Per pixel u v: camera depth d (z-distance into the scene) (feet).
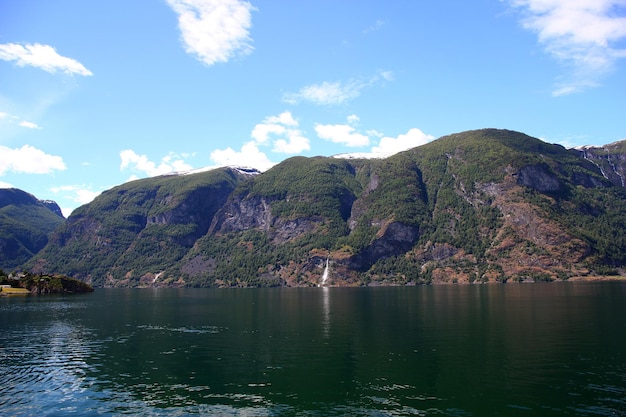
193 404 145.07
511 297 487.20
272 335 263.49
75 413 139.54
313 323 313.94
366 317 341.21
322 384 161.68
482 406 137.18
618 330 249.96
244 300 577.84
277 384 163.12
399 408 137.49
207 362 197.57
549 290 588.91
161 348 230.07
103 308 464.24
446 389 152.87
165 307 475.72
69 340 257.75
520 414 130.82
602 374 165.58
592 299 435.53
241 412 137.69
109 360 204.85
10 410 142.82
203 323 326.85
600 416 128.47
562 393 146.61
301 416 133.59
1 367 193.88
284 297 631.56
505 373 169.17
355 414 134.00
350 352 210.38
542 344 217.15
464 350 207.92
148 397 152.35
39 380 173.78
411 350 211.00
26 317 376.68
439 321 303.27
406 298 529.45
